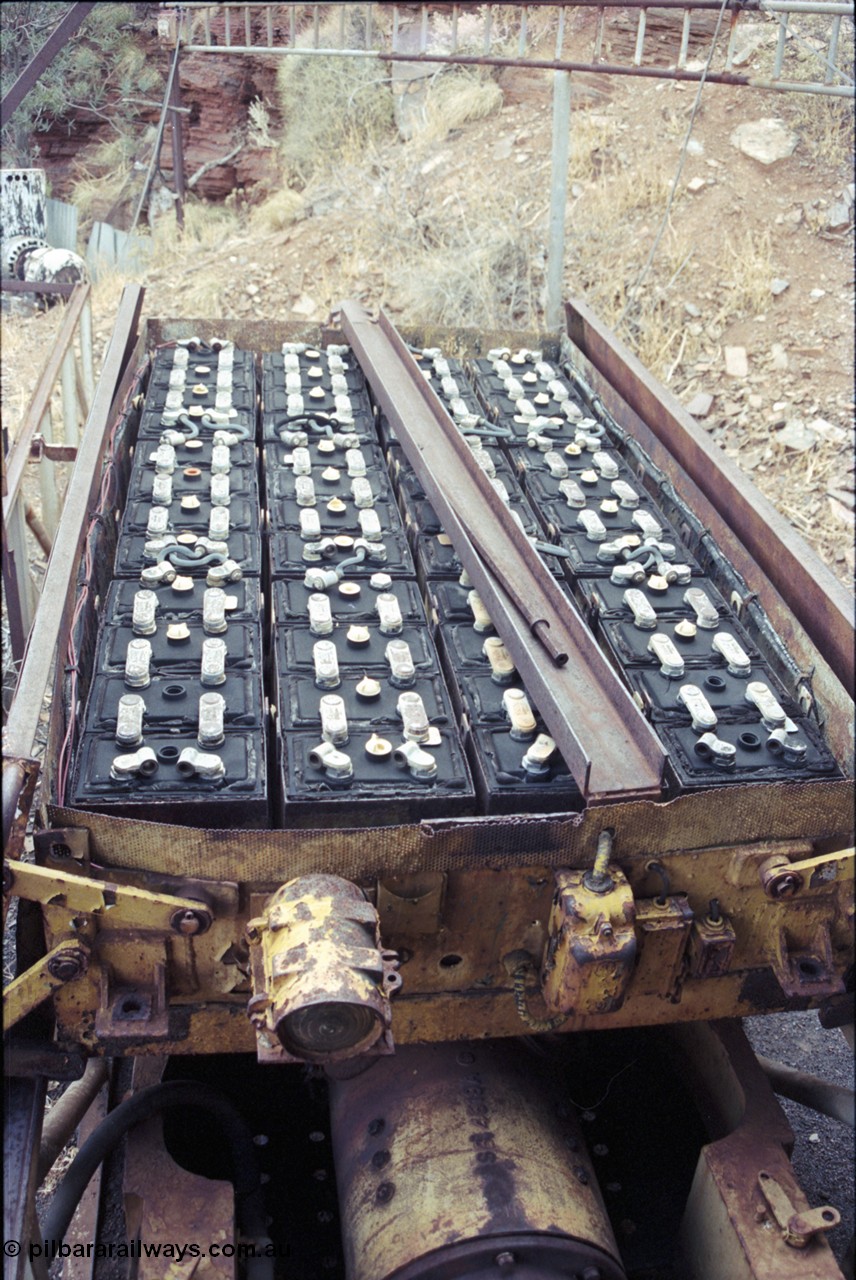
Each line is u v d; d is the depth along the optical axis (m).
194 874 2.44
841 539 6.64
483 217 9.60
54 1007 2.54
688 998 2.80
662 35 8.16
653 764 2.63
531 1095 2.78
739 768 2.96
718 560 3.97
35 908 2.54
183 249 11.31
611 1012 2.61
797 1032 4.25
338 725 2.94
